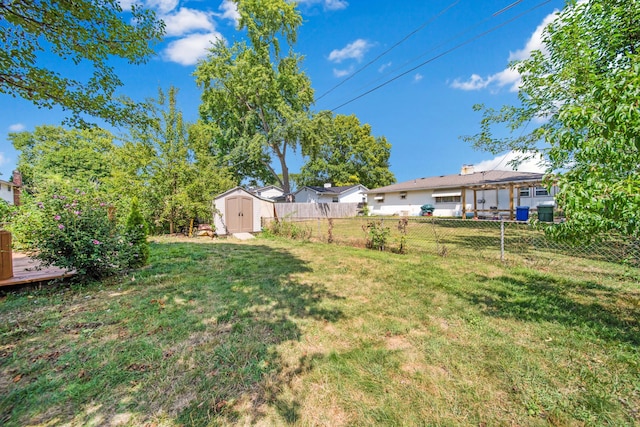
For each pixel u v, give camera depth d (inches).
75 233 165.8
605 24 200.1
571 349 89.2
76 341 99.7
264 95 772.6
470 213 638.5
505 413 63.9
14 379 78.0
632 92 66.9
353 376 78.4
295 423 61.9
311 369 81.7
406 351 91.1
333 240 348.5
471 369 80.6
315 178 1288.1
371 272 194.5
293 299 142.5
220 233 470.9
